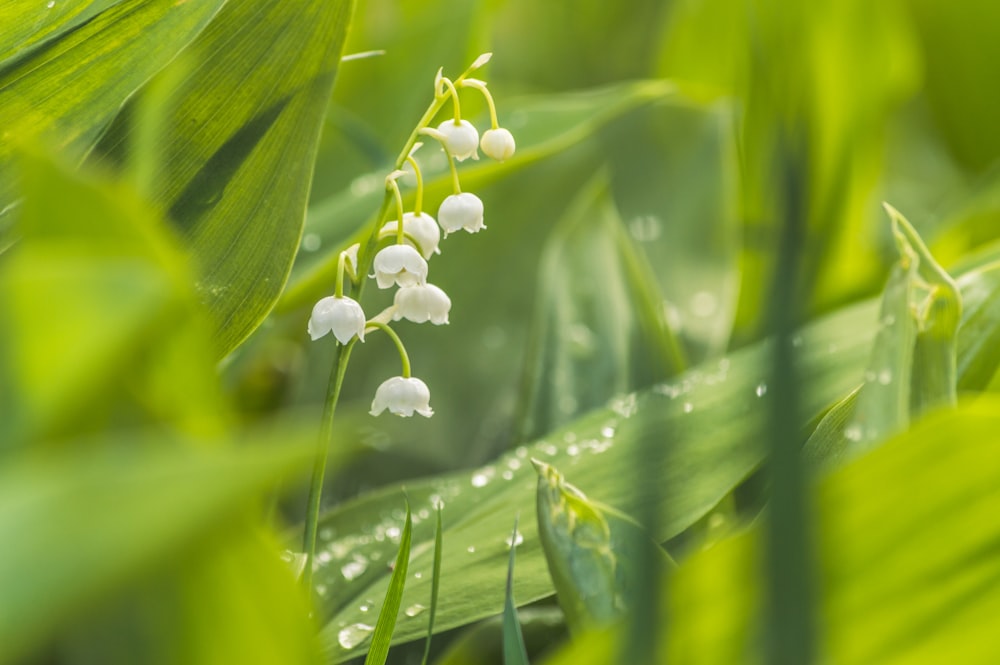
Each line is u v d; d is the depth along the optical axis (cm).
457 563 51
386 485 62
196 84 50
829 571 45
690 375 55
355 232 56
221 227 50
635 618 44
